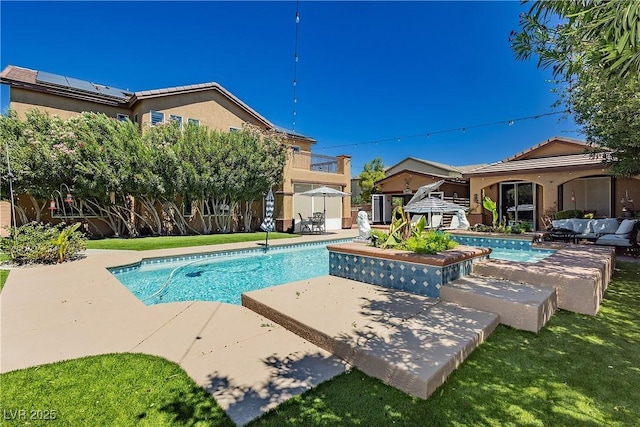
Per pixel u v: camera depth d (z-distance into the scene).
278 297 4.78
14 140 11.03
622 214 12.35
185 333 3.80
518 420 2.23
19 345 3.44
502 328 3.85
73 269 7.55
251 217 17.95
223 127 17.30
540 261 5.87
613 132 6.24
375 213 22.19
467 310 4.16
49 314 4.46
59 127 11.62
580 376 2.78
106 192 12.23
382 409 2.35
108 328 3.95
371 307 4.28
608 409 2.34
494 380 2.72
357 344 3.07
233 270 9.44
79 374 2.83
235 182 14.66
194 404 2.40
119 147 12.10
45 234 8.50
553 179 13.16
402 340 3.17
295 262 10.75
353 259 6.12
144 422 2.21
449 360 2.78
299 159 18.47
